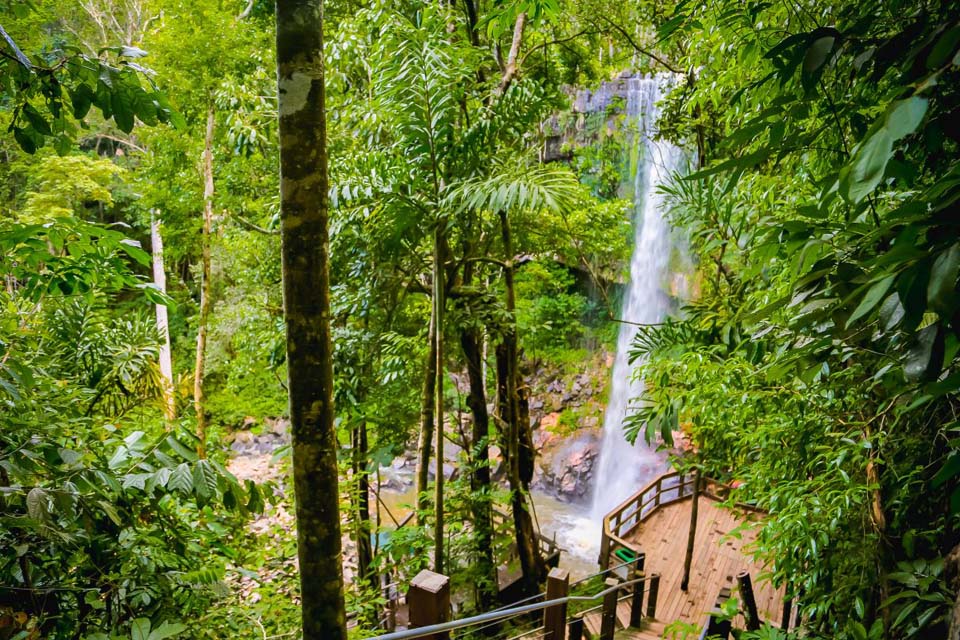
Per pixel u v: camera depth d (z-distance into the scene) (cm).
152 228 948
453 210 321
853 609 196
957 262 49
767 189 224
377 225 361
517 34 439
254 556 304
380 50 317
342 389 421
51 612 152
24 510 142
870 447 169
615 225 523
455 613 464
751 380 204
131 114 116
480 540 475
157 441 154
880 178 51
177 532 174
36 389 165
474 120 361
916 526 175
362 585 398
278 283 584
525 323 719
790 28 144
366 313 443
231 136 489
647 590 545
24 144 119
